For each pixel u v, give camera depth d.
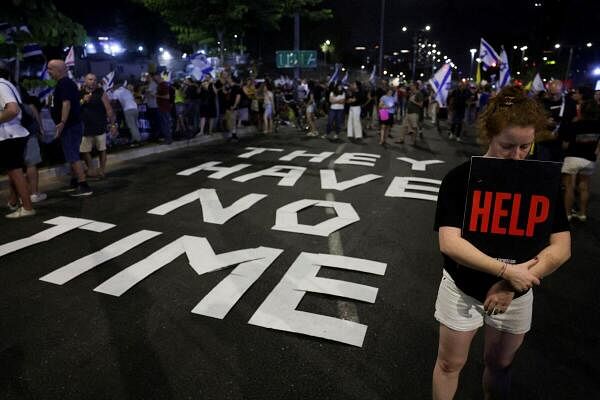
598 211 5.79
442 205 1.64
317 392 2.42
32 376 2.54
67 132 6.05
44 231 4.79
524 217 1.52
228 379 2.51
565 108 5.19
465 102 12.10
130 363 2.65
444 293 1.76
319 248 4.40
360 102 12.20
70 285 3.61
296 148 10.76
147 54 41.22
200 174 7.71
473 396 2.42
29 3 5.84
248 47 41.38
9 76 5.05
